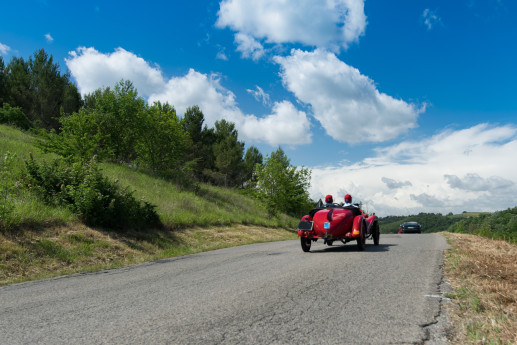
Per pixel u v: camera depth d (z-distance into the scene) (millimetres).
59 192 11570
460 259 7090
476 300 3969
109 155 24109
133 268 7676
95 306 4125
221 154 42219
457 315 3553
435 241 12641
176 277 6145
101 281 6023
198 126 42656
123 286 5441
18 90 34875
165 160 27031
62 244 9008
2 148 16875
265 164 26781
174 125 26875
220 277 5902
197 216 17906
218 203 24031
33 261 7680
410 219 150375
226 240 15508
